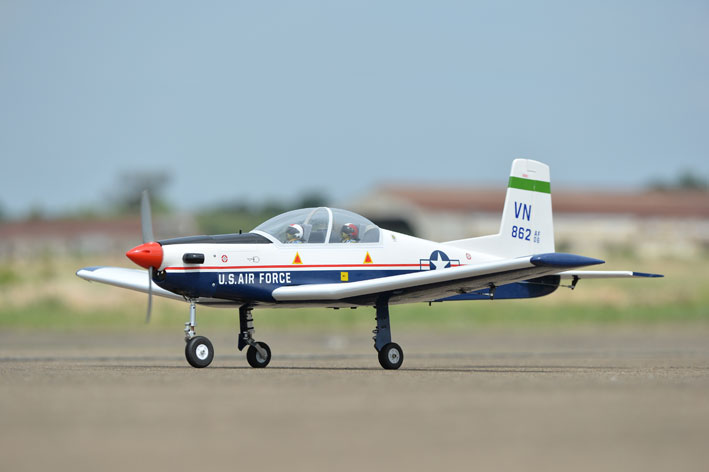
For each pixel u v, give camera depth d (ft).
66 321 366.63
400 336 309.01
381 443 66.23
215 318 384.47
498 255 161.07
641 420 75.82
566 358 183.83
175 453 62.64
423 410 81.51
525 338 293.84
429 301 151.94
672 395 92.84
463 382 108.27
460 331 345.92
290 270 141.59
